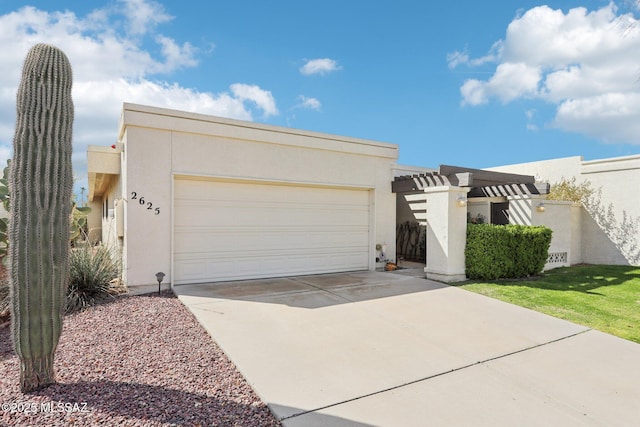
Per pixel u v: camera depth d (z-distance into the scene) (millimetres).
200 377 3963
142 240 7789
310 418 3240
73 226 8820
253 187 9273
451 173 10547
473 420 3295
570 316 6441
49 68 3652
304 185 9945
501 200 12617
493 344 5121
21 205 3477
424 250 13867
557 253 12430
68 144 3764
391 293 7863
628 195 13031
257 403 3490
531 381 4078
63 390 3566
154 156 7918
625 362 4613
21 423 3025
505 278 9711
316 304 6879
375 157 11172
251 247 9219
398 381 3994
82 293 6730
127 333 5191
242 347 4766
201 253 8602
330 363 4391
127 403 3359
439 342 5152
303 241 10008
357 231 10992
